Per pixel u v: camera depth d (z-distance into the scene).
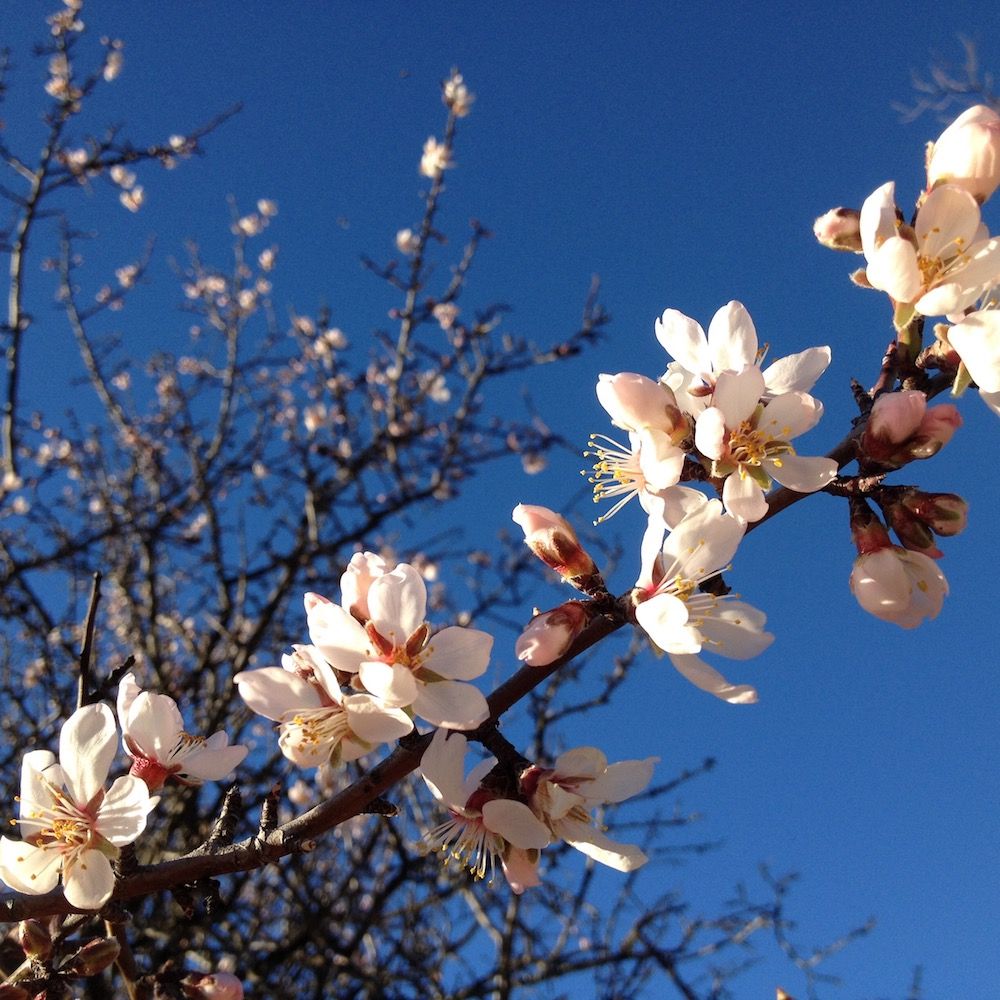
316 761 0.25
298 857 0.74
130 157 0.88
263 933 0.82
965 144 0.27
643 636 0.76
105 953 0.27
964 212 0.26
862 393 0.27
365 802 0.26
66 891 0.26
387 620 0.25
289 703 0.25
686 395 0.28
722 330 0.29
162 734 0.28
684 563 0.26
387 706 0.25
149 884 0.26
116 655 1.14
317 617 0.25
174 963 0.28
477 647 0.25
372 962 0.83
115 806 0.27
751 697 0.25
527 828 0.25
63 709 0.72
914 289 0.26
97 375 1.03
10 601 0.79
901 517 0.26
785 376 0.28
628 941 0.75
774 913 0.78
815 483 0.26
